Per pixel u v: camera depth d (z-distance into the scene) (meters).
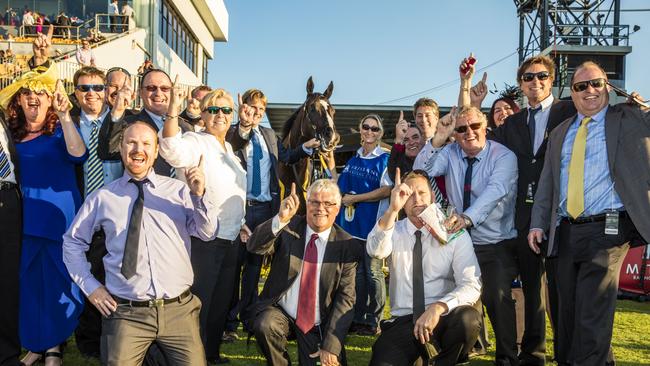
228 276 4.52
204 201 3.51
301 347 4.01
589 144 4.05
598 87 4.02
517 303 5.15
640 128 3.92
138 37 21.33
